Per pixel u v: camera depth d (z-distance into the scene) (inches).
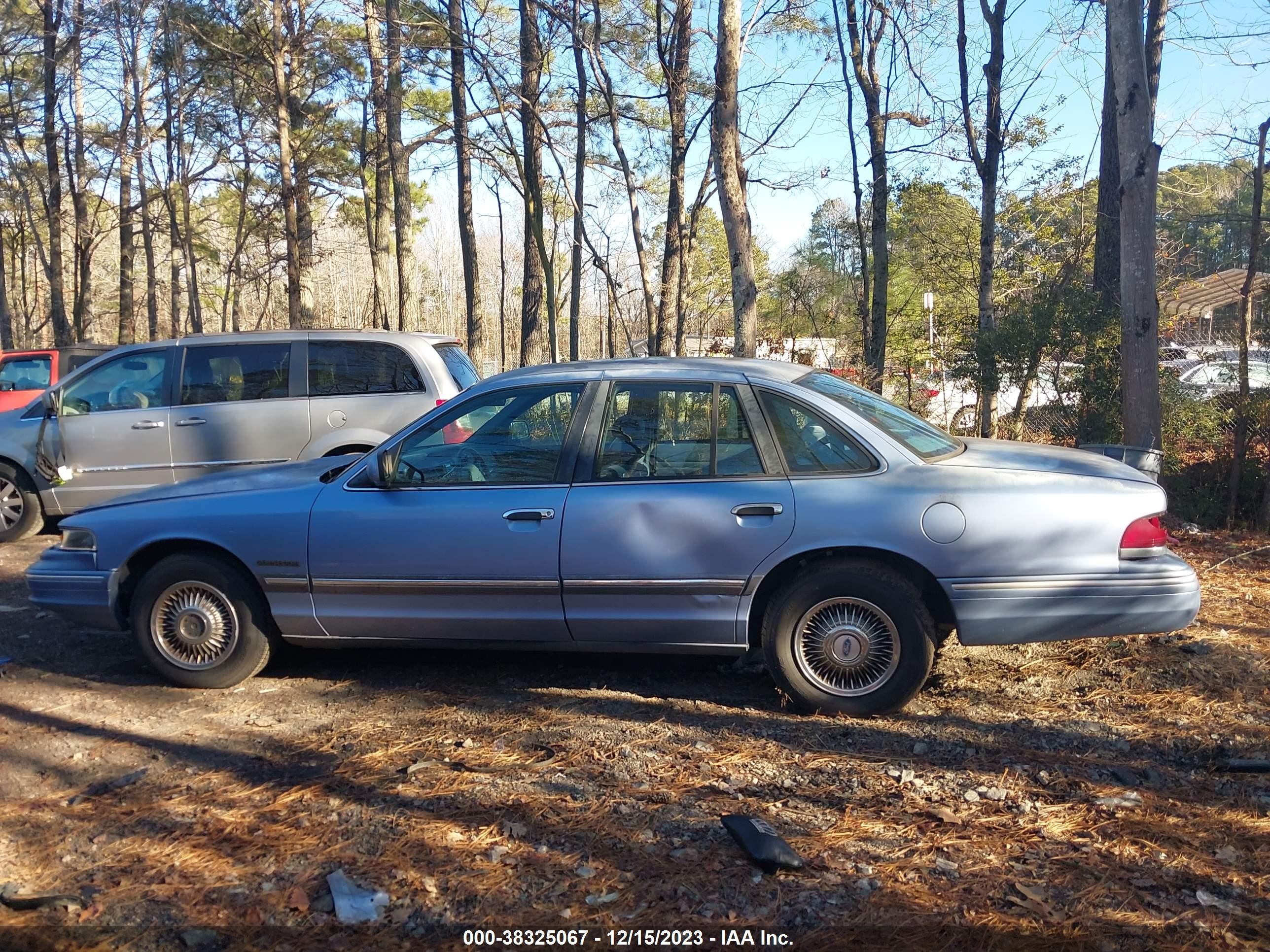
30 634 248.2
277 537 196.9
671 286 619.2
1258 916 120.2
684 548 180.9
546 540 184.7
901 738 174.2
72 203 1154.0
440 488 192.5
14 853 141.6
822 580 178.5
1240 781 156.8
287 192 748.0
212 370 350.0
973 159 511.8
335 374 345.7
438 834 143.5
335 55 821.2
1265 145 339.9
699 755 168.7
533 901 126.4
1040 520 172.4
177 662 205.8
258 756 173.0
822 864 133.5
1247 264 393.1
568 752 171.2
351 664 221.8
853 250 770.8
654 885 128.9
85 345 474.9
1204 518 352.5
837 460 181.5
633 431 188.4
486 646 195.0
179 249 1279.5
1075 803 149.8
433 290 2048.5
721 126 387.2
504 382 197.0
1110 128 502.6
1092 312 386.9
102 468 349.4
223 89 921.5
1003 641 176.2
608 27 660.7
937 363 570.9
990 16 498.6
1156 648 214.8
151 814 152.2
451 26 629.0
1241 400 344.8
